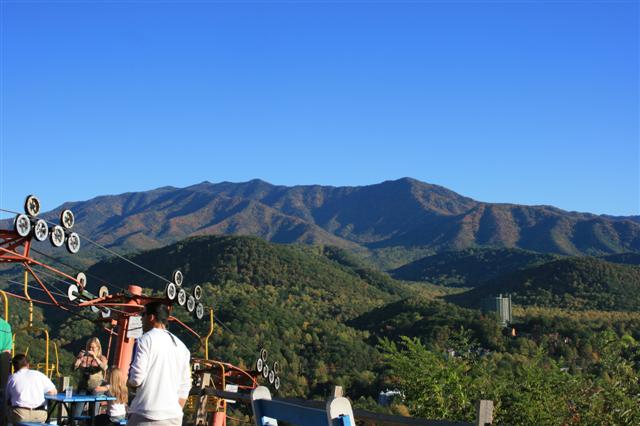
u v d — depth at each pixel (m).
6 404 9.05
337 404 4.68
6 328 9.00
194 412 10.06
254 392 5.61
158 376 5.90
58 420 10.51
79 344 54.69
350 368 62.59
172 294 17.86
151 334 5.98
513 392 16.03
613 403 16.38
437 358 16.27
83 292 15.66
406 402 15.86
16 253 15.10
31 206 15.48
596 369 17.84
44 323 58.91
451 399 15.56
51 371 13.02
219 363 13.62
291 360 63.56
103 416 10.02
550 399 16.16
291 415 5.18
